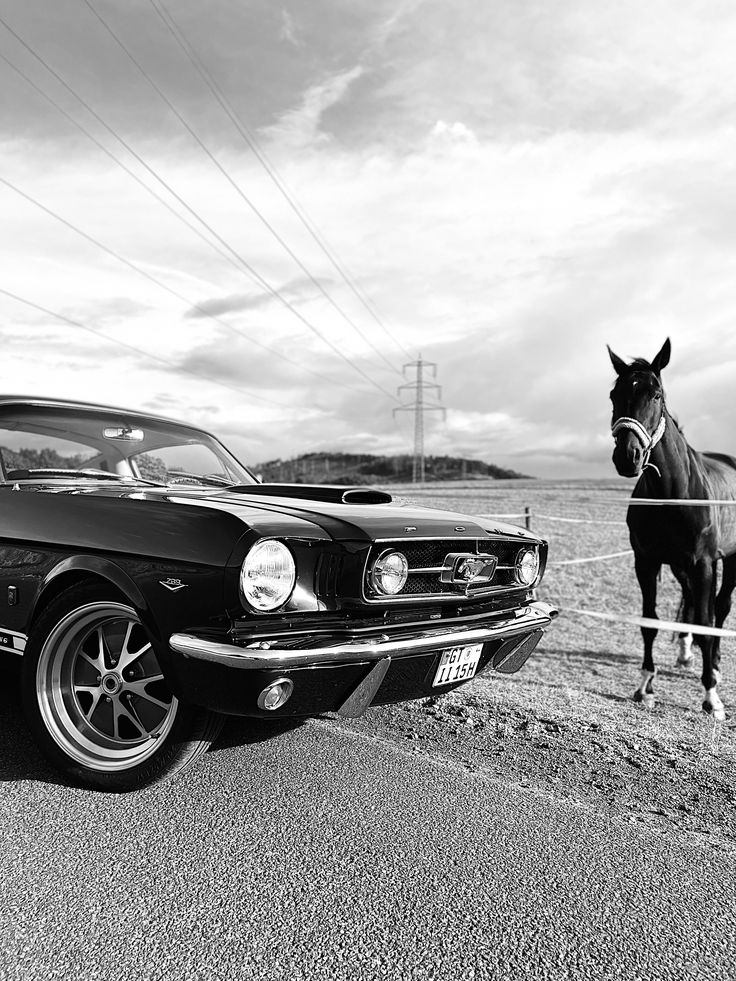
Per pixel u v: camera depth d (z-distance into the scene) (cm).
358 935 185
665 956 180
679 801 278
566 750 330
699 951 183
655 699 450
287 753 310
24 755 301
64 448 360
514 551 328
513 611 312
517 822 252
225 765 295
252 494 339
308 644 237
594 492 3009
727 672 544
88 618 274
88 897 199
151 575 250
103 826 240
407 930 188
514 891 208
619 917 196
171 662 245
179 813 251
